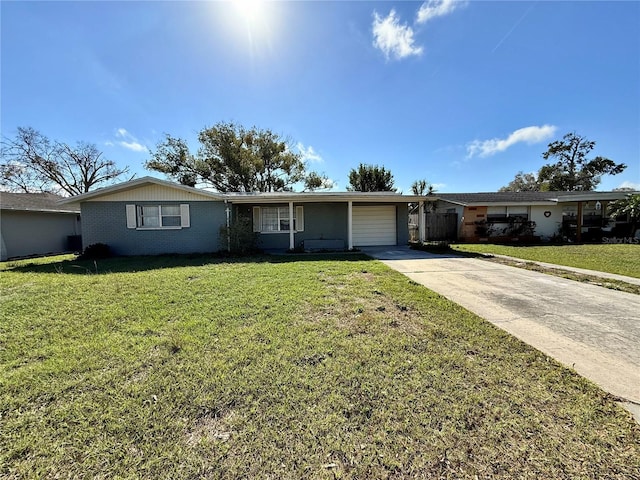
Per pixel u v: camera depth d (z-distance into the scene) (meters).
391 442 1.70
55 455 1.62
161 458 1.60
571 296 4.83
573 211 16.02
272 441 1.71
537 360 2.67
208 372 2.45
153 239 10.91
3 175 20.38
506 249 11.50
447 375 2.41
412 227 17.16
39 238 12.99
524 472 1.50
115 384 2.29
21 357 2.75
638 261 8.45
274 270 6.90
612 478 1.46
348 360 2.65
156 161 22.36
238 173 23.06
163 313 3.90
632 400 2.10
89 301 4.45
